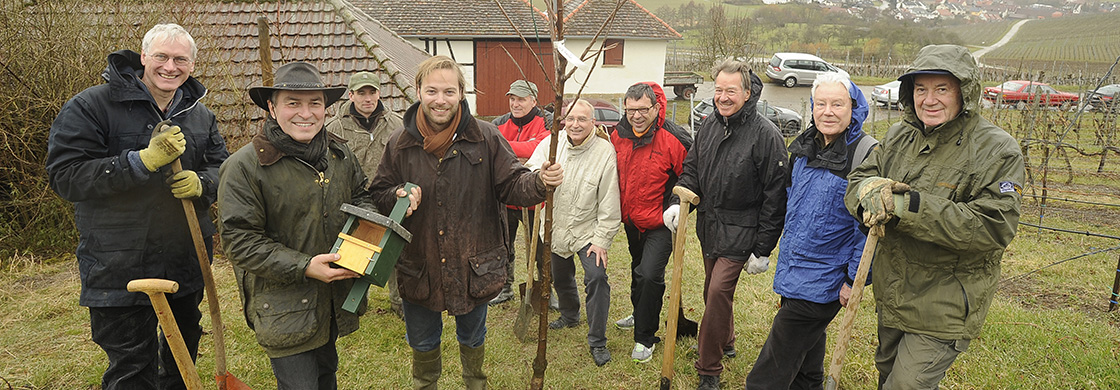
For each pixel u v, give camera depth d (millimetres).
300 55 7438
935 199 2145
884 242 2477
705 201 3320
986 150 2203
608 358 3811
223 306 4539
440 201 2643
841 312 4539
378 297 4723
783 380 2988
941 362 2350
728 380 3598
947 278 2312
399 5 19781
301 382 2465
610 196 3607
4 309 4527
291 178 2369
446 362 3799
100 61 5812
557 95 2316
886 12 82312
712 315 3291
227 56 7129
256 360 3734
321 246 2455
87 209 2525
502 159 2756
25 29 5625
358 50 7523
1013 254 6281
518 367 3777
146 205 2549
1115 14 66375
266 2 7742
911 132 2424
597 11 21938
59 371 3611
